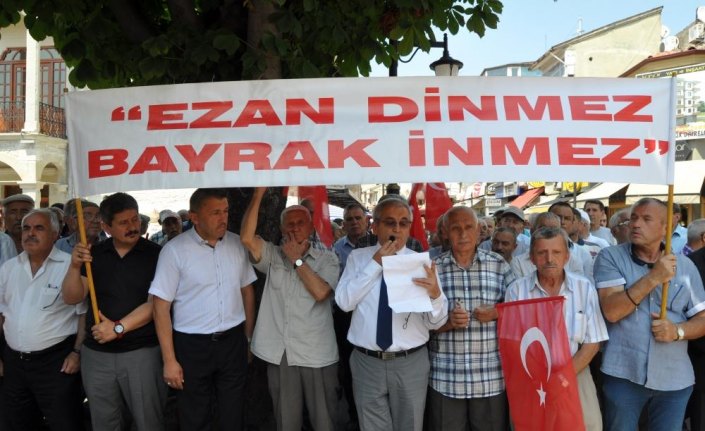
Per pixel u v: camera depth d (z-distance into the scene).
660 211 3.24
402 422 3.34
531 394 3.16
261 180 3.09
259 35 3.58
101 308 3.42
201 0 4.12
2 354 4.07
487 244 5.56
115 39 4.11
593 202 7.46
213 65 3.88
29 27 3.92
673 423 3.29
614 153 3.06
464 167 3.06
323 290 3.52
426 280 3.16
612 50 23.41
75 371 3.65
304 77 3.54
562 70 24.03
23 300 3.65
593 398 3.29
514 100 3.09
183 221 9.43
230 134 3.10
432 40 4.32
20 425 3.85
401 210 3.39
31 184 18.62
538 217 5.00
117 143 3.14
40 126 18.75
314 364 3.51
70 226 5.30
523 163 3.06
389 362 3.31
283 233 3.61
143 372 3.41
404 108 3.10
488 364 3.37
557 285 3.34
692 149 15.63
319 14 3.58
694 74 16.30
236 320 3.51
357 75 4.28
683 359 3.26
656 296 3.26
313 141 3.09
